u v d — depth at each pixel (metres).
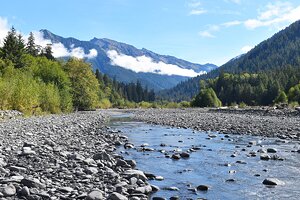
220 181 11.82
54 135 21.30
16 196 8.20
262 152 17.56
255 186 11.15
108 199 8.54
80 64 72.06
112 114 66.75
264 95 137.25
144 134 26.42
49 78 62.44
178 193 10.27
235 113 57.22
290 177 12.33
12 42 78.69
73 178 10.45
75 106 70.19
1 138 17.36
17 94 38.81
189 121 38.66
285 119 37.56
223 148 19.05
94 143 19.42
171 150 18.39
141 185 10.59
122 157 15.42
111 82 193.50
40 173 10.59
